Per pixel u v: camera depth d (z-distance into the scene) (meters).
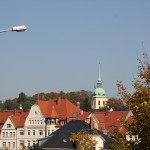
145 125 48.62
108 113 199.25
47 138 147.50
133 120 50.84
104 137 134.38
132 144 50.97
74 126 142.88
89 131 134.00
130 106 49.88
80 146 108.50
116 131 52.28
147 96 49.47
